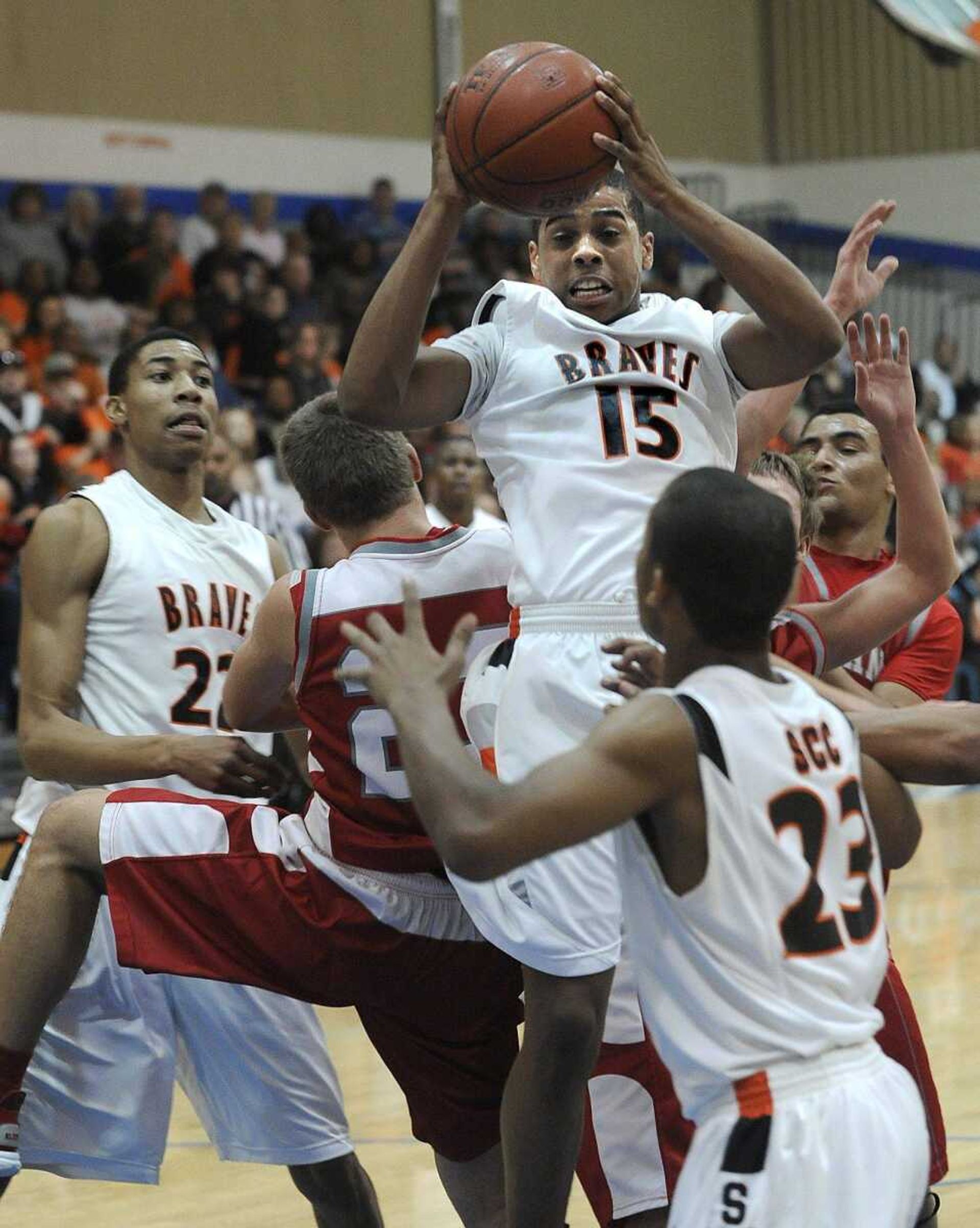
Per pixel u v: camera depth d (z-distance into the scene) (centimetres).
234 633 561
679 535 321
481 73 405
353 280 2042
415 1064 487
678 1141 464
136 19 2083
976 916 1043
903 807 353
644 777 307
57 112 2031
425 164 2319
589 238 437
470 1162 494
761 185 2586
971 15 1888
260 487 1396
